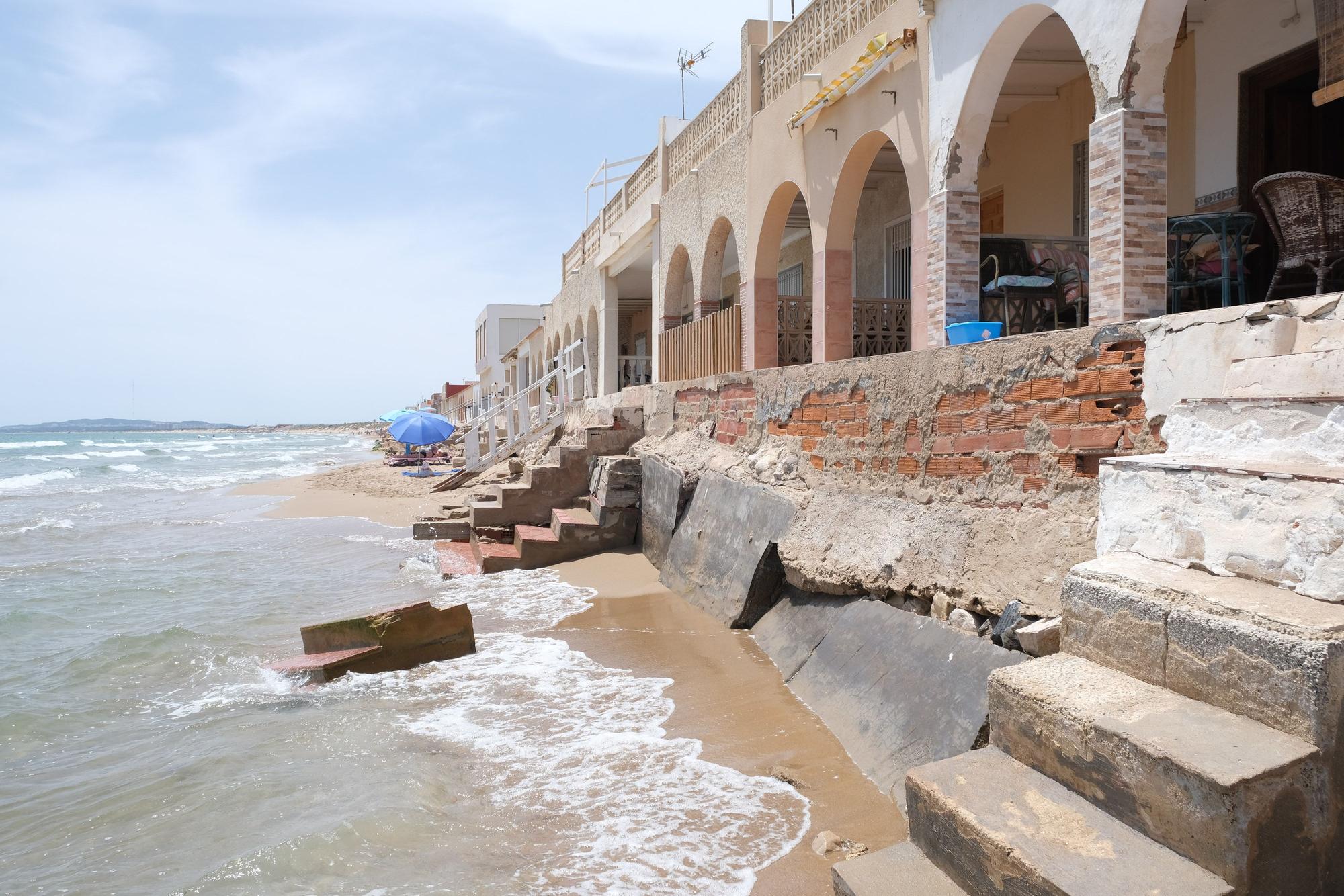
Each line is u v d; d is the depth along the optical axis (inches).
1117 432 160.1
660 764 183.0
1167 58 208.4
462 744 201.3
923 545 201.3
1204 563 120.3
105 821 171.9
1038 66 355.6
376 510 697.0
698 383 392.8
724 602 285.6
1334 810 95.4
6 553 550.9
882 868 118.4
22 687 265.4
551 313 1150.3
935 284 293.1
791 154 405.1
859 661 199.9
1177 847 96.3
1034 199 403.9
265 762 197.9
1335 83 194.9
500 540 465.4
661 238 621.6
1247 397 128.3
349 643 270.1
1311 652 94.3
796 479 279.9
